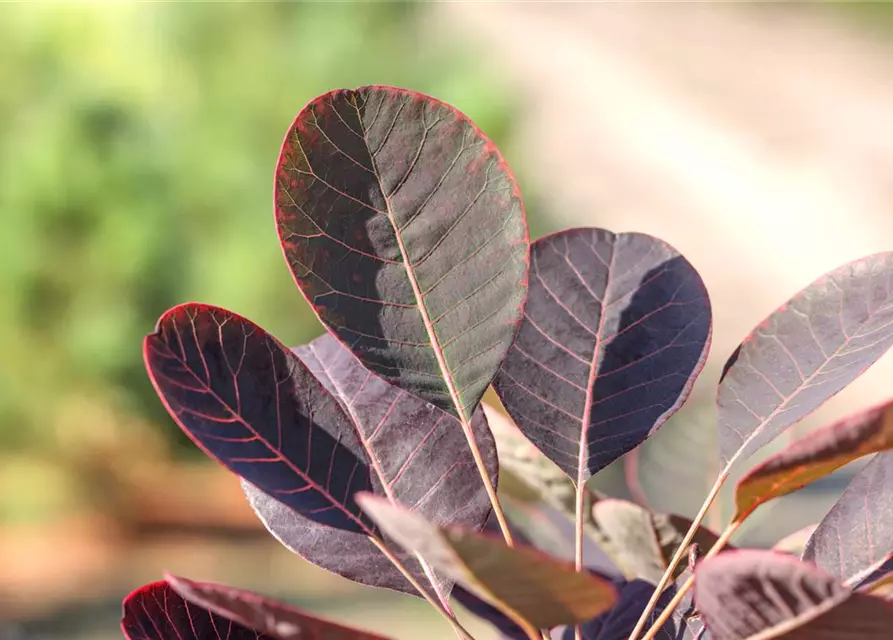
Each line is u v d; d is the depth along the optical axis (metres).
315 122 0.67
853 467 1.33
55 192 5.73
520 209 0.69
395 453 0.74
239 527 6.11
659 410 0.74
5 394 6.09
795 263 7.28
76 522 6.32
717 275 7.02
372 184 0.68
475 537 0.44
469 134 0.68
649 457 1.20
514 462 0.94
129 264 5.77
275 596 4.50
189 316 0.65
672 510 1.16
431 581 0.73
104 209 5.80
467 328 0.69
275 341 0.68
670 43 13.44
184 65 5.96
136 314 5.98
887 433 0.51
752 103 10.94
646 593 0.81
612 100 11.14
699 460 1.19
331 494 0.67
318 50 5.79
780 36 13.37
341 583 4.61
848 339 0.73
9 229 5.81
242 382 0.66
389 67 5.78
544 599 0.48
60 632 4.59
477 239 0.69
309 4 5.89
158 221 5.76
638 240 0.82
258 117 5.77
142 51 5.99
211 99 5.82
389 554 0.68
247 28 5.95
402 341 0.69
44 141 5.80
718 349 5.27
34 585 5.35
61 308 6.00
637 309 0.79
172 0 5.89
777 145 9.73
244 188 5.72
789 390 0.72
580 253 0.81
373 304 0.69
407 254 0.69
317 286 0.68
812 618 0.49
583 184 8.68
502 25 13.91
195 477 6.54
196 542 5.90
